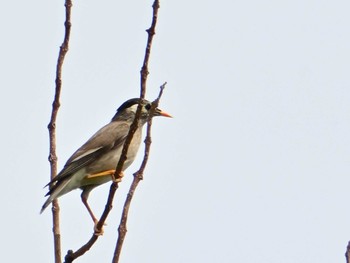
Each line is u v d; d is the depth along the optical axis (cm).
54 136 1109
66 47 1081
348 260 800
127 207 955
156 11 934
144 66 937
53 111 1101
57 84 1084
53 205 1039
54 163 1110
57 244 1009
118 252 922
